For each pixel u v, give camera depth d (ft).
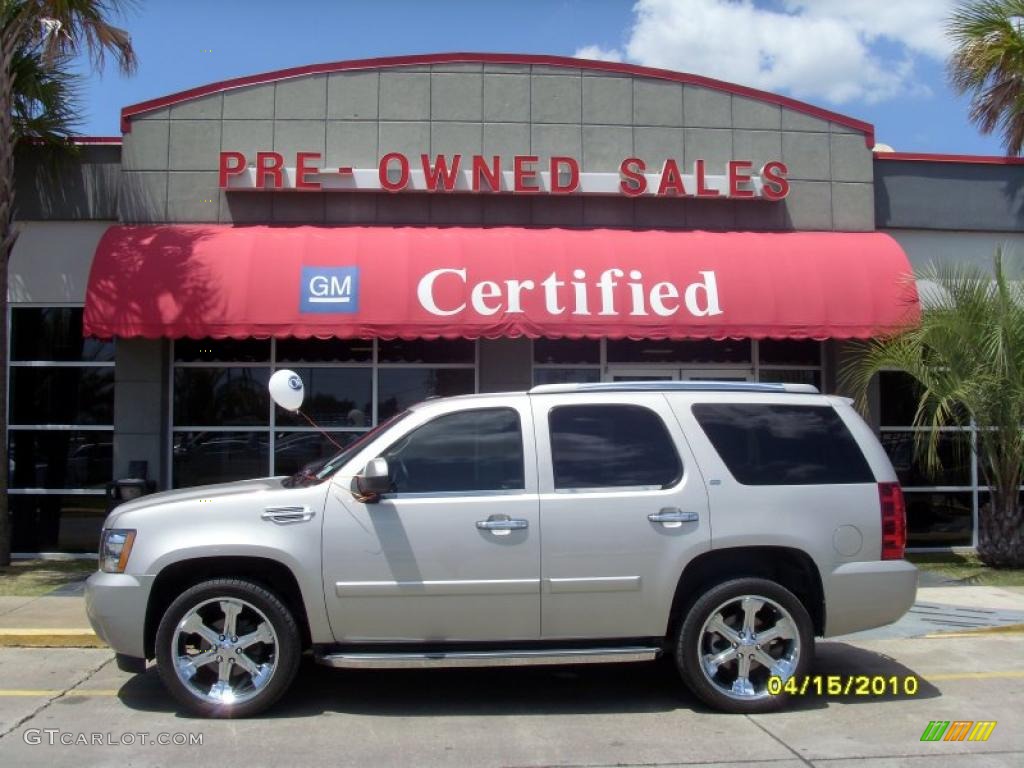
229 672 20.53
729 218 43.34
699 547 20.36
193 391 41.57
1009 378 36.55
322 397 41.83
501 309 37.52
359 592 19.84
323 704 21.58
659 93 43.55
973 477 43.86
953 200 44.96
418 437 20.90
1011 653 26.61
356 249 38.58
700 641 20.52
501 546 20.04
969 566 39.63
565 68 43.29
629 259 39.22
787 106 44.06
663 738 19.30
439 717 20.71
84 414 41.63
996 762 17.98
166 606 20.99
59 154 41.70
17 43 37.88
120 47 38.50
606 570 20.17
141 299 37.27
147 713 20.89
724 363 43.73
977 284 37.83
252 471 41.50
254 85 42.24
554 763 17.87
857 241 41.27
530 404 21.18
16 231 37.65
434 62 42.80
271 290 37.40
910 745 18.92
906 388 43.88
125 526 20.43
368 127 42.47
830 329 38.78
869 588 20.77
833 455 21.39
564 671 24.45
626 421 21.18
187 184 41.75
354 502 20.16
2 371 37.63
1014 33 39.37
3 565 38.22
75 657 26.02
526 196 42.42
